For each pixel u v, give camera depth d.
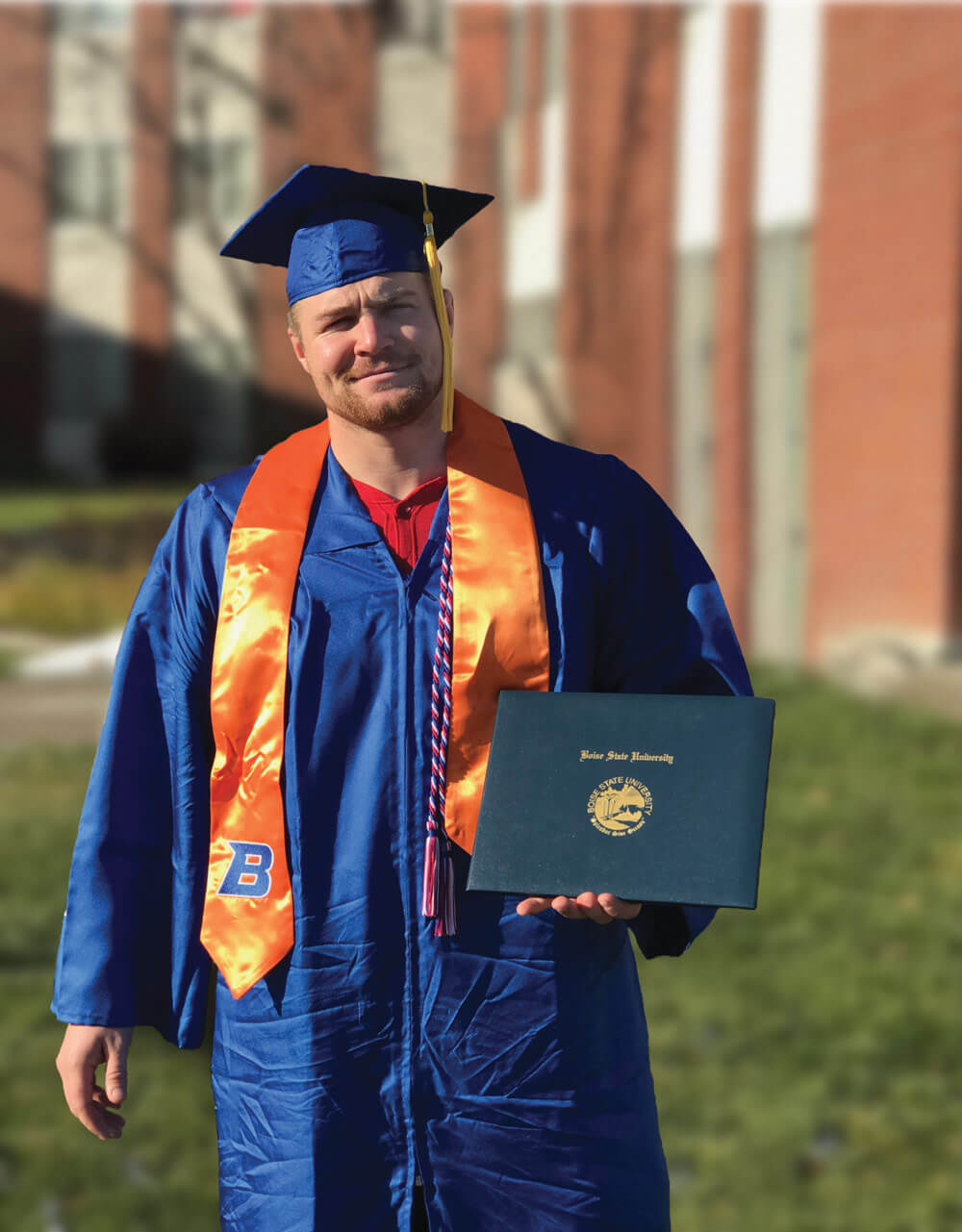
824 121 9.13
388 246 2.03
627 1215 1.98
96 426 24.84
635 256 11.71
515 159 14.37
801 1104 3.75
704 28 10.48
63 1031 4.23
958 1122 3.69
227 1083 2.01
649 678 2.11
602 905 1.83
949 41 8.11
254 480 2.12
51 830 6.17
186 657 2.10
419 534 2.06
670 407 11.17
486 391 14.68
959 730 7.48
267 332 24.52
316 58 21.25
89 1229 3.27
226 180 23.77
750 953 4.76
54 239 24.45
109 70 23.73
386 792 1.96
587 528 2.08
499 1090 1.95
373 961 1.94
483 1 14.62
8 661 10.84
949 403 8.31
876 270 8.79
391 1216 1.96
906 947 4.76
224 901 1.99
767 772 1.87
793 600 9.73
